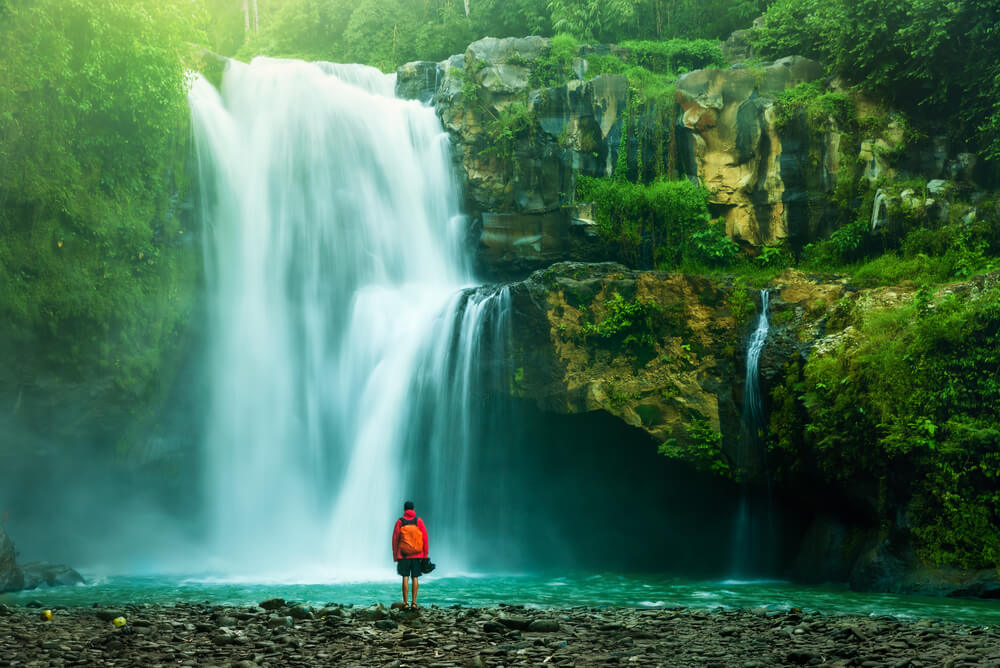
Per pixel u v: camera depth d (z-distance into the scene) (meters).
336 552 25.44
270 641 10.91
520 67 31.47
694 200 28.06
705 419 22.94
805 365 21.70
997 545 17.97
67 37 22.91
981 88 25.95
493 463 25.23
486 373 24.92
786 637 11.77
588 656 10.16
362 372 27.22
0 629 11.97
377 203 30.55
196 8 25.78
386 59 44.97
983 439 18.52
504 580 21.70
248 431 26.52
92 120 23.56
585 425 23.92
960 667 9.33
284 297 28.23
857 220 26.30
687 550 25.16
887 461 19.47
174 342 24.92
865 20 27.16
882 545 19.25
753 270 26.92
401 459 25.67
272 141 29.05
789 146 27.67
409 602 16.53
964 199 25.36
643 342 23.80
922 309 20.44
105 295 23.16
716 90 28.61
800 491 21.84
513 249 29.42
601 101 29.59
